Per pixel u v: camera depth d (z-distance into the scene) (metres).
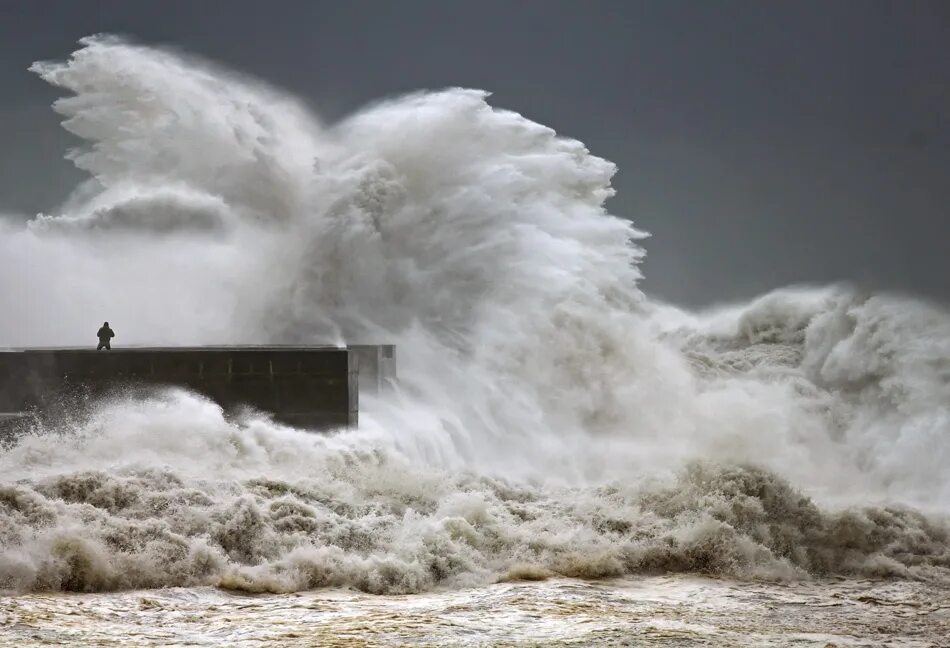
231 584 42.88
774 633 37.78
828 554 52.16
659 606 41.91
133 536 44.81
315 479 54.44
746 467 55.44
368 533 48.28
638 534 51.09
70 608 38.28
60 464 53.03
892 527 54.53
